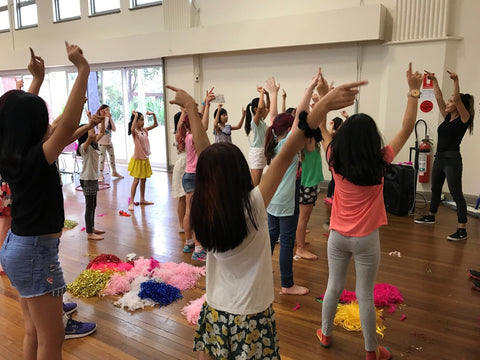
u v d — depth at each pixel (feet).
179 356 6.95
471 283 9.75
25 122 4.51
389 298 8.83
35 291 4.73
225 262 4.03
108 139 24.62
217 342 4.15
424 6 16.88
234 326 4.00
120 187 22.48
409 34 17.46
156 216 16.33
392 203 16.07
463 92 17.04
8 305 8.84
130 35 26.78
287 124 8.85
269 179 4.07
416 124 17.81
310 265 10.99
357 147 5.74
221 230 3.70
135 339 7.48
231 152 3.79
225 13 23.13
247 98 23.35
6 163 4.46
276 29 20.56
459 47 16.84
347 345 7.24
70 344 7.30
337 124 15.53
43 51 31.89
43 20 31.76
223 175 3.70
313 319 8.17
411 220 15.21
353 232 6.11
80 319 8.20
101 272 10.02
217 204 3.69
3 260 4.76
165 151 27.84
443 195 17.78
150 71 27.32
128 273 10.16
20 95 4.62
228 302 4.04
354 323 7.80
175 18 24.43
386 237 13.19
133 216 16.35
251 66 22.79
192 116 4.91
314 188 11.15
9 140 4.45
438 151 13.52
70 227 14.76
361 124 5.77
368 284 6.27
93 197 13.28
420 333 7.61
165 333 7.68
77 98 4.39
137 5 26.91
